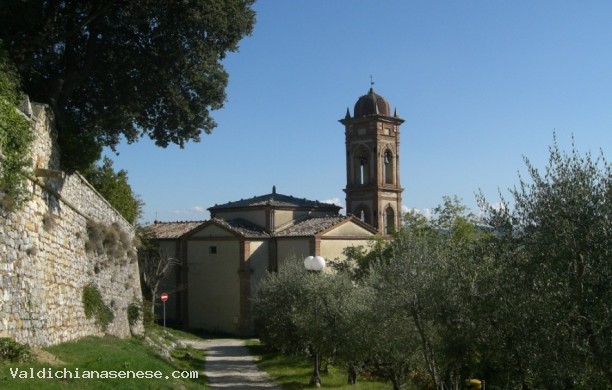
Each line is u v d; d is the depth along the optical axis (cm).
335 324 2664
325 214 6506
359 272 4306
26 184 1877
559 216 1367
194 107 3075
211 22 2720
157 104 3062
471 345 1694
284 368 3481
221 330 5916
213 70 2980
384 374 2395
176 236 6269
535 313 1391
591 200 1349
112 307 3112
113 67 2917
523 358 1469
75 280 2497
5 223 1731
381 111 6988
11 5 2389
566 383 1394
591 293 1284
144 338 3569
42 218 2094
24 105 1948
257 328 4416
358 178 7025
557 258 1349
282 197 6475
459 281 1730
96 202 3027
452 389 2016
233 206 6297
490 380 1817
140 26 2772
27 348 1580
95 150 2514
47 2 2558
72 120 2850
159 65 2848
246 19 2909
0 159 1689
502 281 1486
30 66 2623
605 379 1319
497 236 1506
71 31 2642
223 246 5969
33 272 1936
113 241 3144
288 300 3375
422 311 1866
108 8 2617
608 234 1294
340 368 3219
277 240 5884
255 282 5856
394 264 1955
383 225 6850
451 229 3831
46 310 2039
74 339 2361
